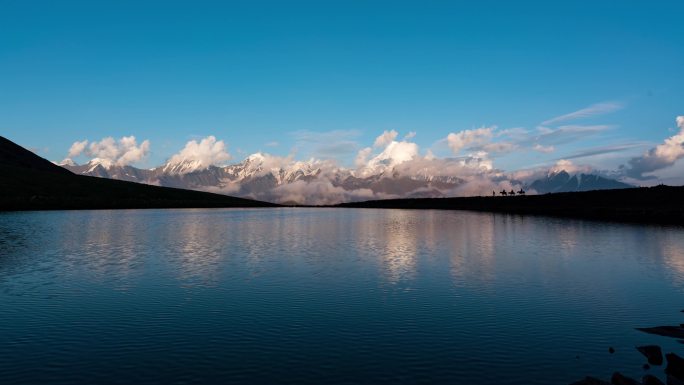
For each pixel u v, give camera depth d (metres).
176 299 29.45
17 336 22.22
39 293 31.00
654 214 114.88
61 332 22.81
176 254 50.44
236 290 32.22
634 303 28.97
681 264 44.25
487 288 33.09
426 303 28.69
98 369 18.41
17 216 114.94
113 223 96.56
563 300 29.61
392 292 31.69
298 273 38.88
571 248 56.88
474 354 20.12
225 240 66.00
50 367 18.59
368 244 61.88
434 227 95.25
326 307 27.59
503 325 24.23
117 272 39.06
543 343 21.58
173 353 20.09
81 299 29.39
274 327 23.73
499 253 52.12
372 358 19.62
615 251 53.75
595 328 23.83
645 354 19.97
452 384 17.22
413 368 18.62
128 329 23.33
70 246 56.28
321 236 74.06
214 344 21.19
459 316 25.80
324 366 18.77
